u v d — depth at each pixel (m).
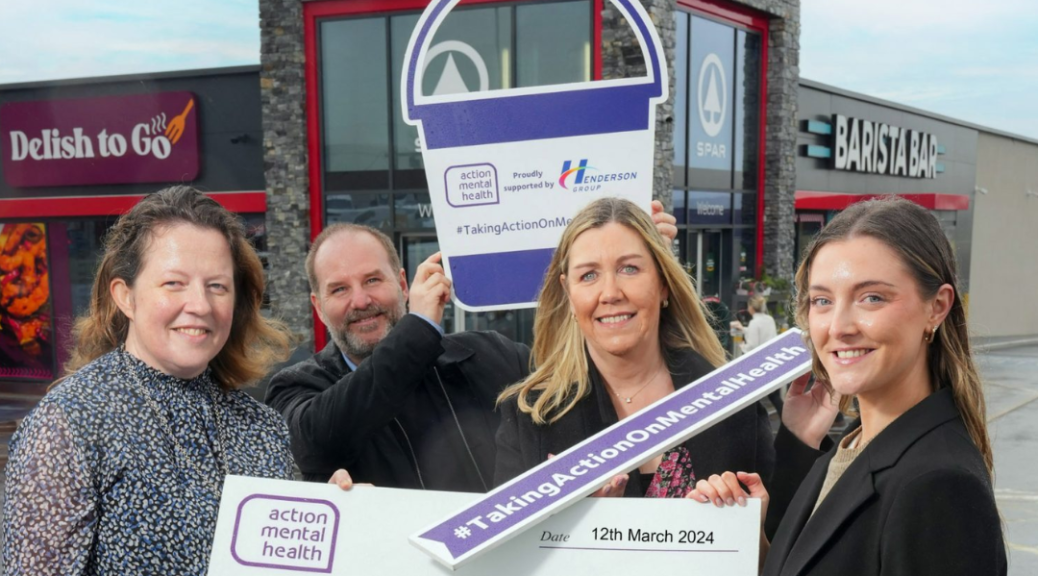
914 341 1.38
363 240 2.64
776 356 1.80
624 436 1.71
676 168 12.05
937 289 1.39
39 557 1.59
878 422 1.46
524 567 1.76
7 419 10.92
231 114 11.98
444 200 2.51
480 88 10.83
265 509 1.84
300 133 11.35
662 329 2.18
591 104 2.45
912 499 1.28
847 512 1.37
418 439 2.51
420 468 2.51
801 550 1.44
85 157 12.79
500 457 2.13
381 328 2.63
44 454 1.62
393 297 2.65
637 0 2.39
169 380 1.84
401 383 2.29
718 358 2.21
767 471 2.02
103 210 12.74
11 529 1.60
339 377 2.67
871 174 18.11
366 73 11.23
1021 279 27.48
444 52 10.89
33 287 13.53
